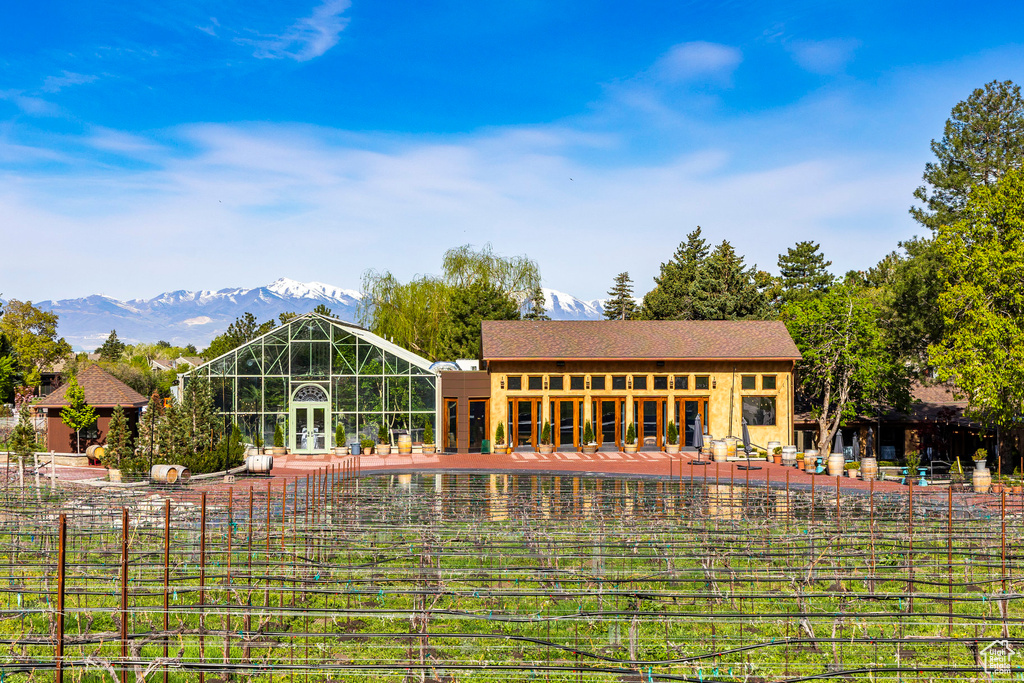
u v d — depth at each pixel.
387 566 15.77
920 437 45.16
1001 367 31.52
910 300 42.50
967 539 16.45
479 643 12.43
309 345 41.94
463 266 63.06
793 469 36.59
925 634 12.98
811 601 14.42
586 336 44.72
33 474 31.16
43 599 14.03
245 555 15.77
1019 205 32.47
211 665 9.93
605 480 32.22
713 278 72.69
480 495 25.11
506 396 42.66
